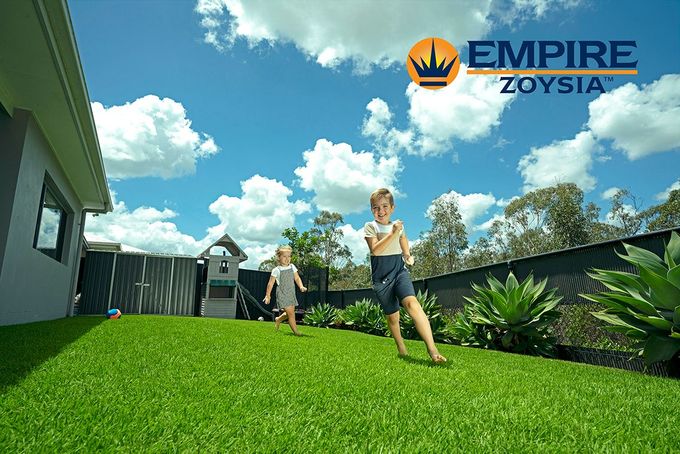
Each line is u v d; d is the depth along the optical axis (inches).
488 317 218.2
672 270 122.8
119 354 103.7
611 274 143.5
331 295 567.2
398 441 45.6
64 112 209.2
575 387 87.3
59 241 333.4
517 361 141.9
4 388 62.0
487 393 75.5
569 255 196.1
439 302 325.1
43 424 46.3
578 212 1023.0
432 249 1171.9
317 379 81.1
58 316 330.3
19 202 200.8
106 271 536.1
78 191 352.2
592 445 46.3
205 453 40.1
